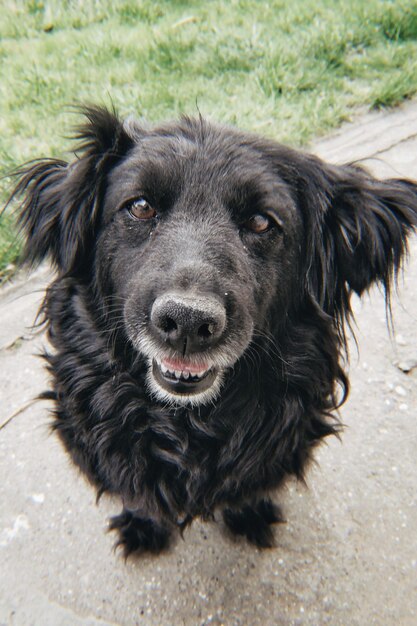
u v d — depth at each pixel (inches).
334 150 25.8
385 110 28.9
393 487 15.2
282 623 12.7
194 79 29.4
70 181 12.1
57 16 36.3
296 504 14.8
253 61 30.9
